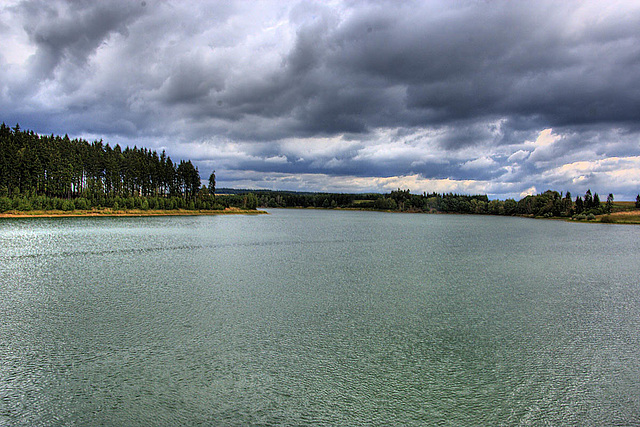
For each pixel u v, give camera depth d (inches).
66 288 1390.3
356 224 6432.1
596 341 919.7
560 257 2527.1
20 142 7401.6
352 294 1358.3
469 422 591.2
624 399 659.4
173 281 1542.8
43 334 911.0
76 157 7199.8
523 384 706.2
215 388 674.8
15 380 689.6
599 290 1486.2
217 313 1099.3
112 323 997.2
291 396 653.3
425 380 716.0
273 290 1403.8
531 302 1278.3
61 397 637.3
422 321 1055.6
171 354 808.3
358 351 841.5
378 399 649.6
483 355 829.8
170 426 567.5
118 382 689.0
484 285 1552.7
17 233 3499.0
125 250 2517.2
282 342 886.4
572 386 700.7
